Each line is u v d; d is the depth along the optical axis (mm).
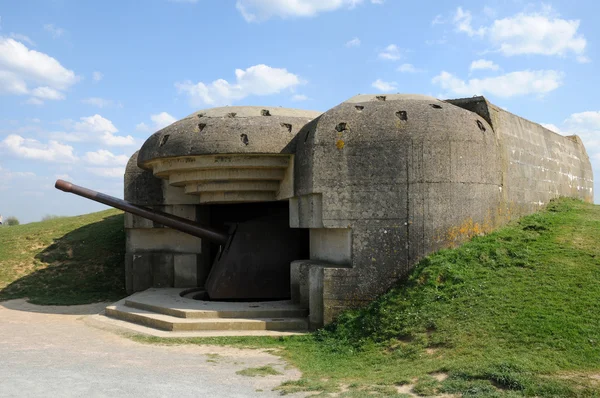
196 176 14914
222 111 15172
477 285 10695
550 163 18594
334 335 11508
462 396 7062
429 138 12281
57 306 17797
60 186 16609
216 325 12672
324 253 13734
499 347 8477
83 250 23156
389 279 12133
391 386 7836
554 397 6789
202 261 19078
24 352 10719
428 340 9469
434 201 12219
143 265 18875
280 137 14117
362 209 12336
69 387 7922
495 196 13445
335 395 7586
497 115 14562
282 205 19406
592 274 10461
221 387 8070
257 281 16094
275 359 10086
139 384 8164
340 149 12531
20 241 24781
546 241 12508
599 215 16062
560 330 8594
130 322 14016
